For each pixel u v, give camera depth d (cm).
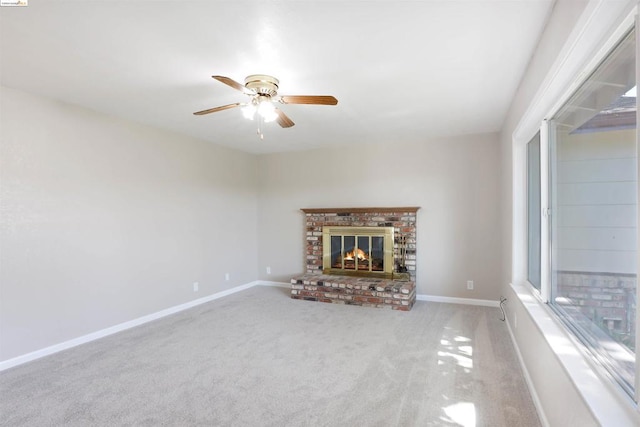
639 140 109
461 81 288
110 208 379
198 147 499
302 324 401
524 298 282
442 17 195
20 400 242
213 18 195
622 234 143
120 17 193
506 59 247
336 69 263
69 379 272
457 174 490
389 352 319
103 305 370
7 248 297
